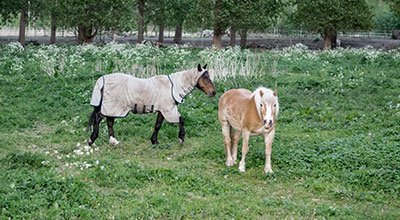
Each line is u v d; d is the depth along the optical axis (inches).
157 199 341.4
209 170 427.5
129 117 576.7
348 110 643.5
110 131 490.9
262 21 1357.0
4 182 360.5
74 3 1323.8
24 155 426.0
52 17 1413.6
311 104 665.6
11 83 749.9
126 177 388.5
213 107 633.0
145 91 476.4
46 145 492.7
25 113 599.8
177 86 481.7
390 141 486.0
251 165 434.9
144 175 389.7
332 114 613.3
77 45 1257.4
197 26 1401.3
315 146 475.8
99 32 1453.0
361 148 458.6
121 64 876.0
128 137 517.3
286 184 391.9
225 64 836.0
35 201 328.2
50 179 360.5
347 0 1421.0
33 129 551.8
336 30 1469.0
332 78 833.5
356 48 1412.4
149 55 1040.2
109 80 477.1
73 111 609.6
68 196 341.4
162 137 519.2
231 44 1450.5
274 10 1417.3
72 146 484.1
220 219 320.8
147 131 535.2
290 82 792.9
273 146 477.1
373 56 1102.4
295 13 1489.9
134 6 1471.5
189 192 367.9
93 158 443.5
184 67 880.3
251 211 334.0
